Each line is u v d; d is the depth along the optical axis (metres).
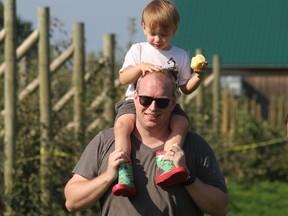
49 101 19.69
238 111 37.72
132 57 11.56
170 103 10.38
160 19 11.16
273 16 65.12
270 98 61.62
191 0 66.31
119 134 10.59
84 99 20.97
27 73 21.22
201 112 29.52
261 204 29.08
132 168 10.41
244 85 61.84
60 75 22.20
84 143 20.52
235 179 34.72
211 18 65.25
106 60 21.83
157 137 10.60
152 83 10.33
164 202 10.38
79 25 21.12
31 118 19.61
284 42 63.09
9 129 18.39
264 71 61.94
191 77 11.69
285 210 27.78
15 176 18.39
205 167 10.63
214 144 31.28
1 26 23.62
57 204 19.62
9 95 18.41
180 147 10.41
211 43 63.50
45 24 19.67
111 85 21.62
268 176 37.03
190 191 10.40
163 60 11.53
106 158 10.60
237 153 35.06
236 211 27.17
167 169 10.23
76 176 10.67
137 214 10.37
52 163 19.30
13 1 18.42
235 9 65.69
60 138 20.31
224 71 62.16
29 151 19.25
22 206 18.58
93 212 20.23
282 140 37.09
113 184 10.45
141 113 10.41
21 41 20.84
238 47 62.88
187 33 64.31
